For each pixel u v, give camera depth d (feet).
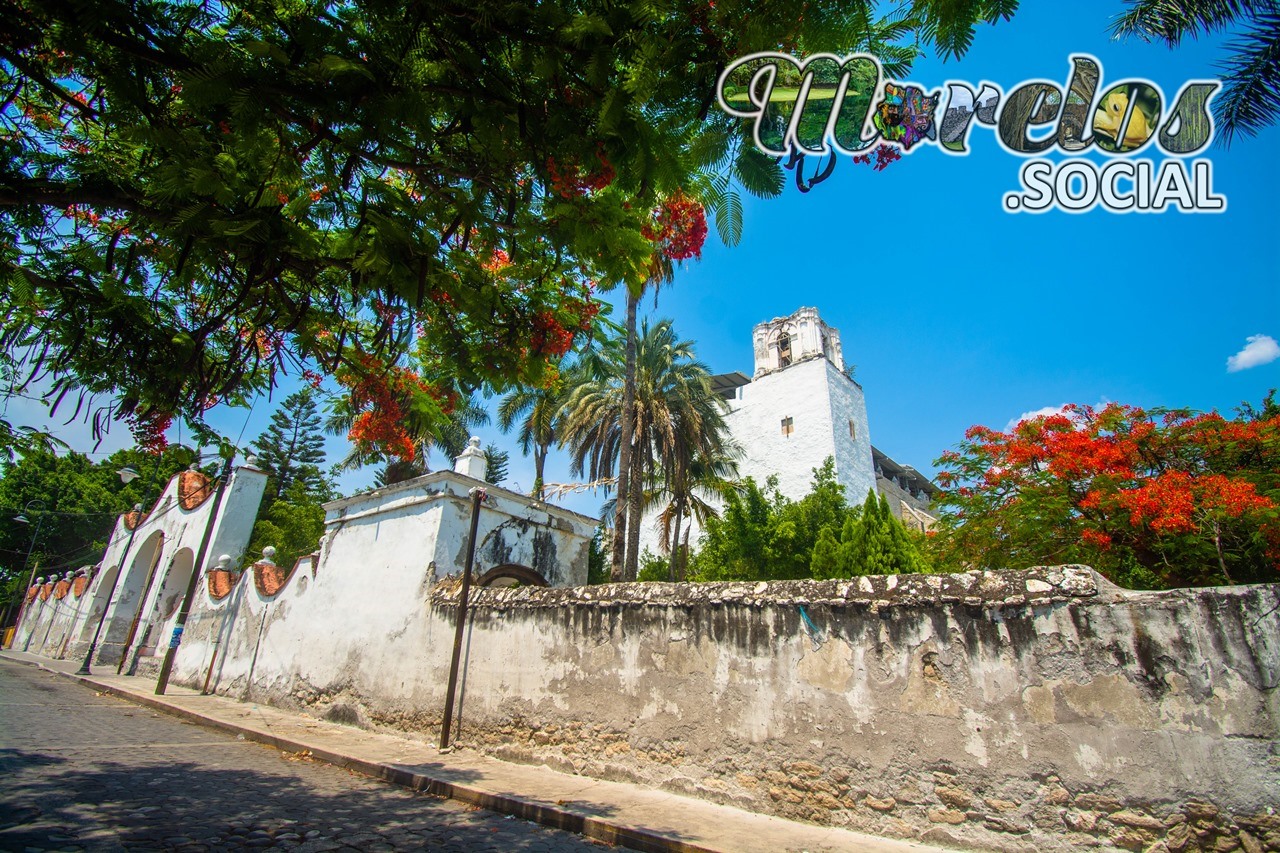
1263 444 31.76
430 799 21.06
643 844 16.48
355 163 12.64
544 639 26.73
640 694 22.89
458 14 10.28
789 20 8.71
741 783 19.60
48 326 18.34
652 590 23.84
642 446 61.93
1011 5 8.04
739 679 20.61
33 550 120.57
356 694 34.68
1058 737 15.12
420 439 22.80
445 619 31.42
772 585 20.79
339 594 39.06
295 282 17.89
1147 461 33.94
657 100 10.28
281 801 19.13
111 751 25.02
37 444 19.13
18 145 14.74
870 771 17.38
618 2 9.52
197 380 18.88
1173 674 14.20
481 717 27.86
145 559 75.77
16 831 14.15
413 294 14.48
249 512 63.00
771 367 122.62
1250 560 29.71
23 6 10.30
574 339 19.08
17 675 57.06
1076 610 15.61
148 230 14.96
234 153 12.09
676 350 65.98
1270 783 12.80
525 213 14.83
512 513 37.81
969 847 15.52
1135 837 13.82
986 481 38.01
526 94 11.45
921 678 17.28
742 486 71.00
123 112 11.81
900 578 18.42
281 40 10.72
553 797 20.36
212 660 49.16
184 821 16.11
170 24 11.02
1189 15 14.93
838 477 104.99
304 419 132.05
